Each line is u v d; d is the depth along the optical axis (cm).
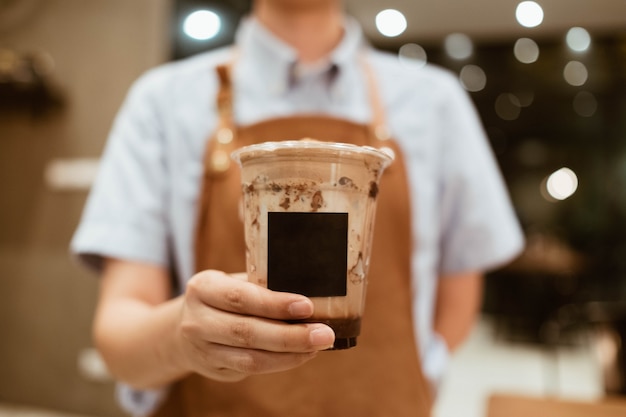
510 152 920
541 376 479
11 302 326
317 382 95
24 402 323
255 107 111
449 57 639
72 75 325
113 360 83
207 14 345
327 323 56
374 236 100
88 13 325
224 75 106
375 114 109
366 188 60
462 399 417
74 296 319
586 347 559
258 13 120
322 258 56
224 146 102
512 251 120
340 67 112
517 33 542
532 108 808
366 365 96
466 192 118
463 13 502
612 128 810
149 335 72
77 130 323
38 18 330
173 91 114
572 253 680
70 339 318
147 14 318
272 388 95
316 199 56
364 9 496
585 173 848
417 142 114
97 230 102
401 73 120
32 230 326
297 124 102
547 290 673
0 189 330
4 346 326
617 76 663
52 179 324
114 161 110
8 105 330
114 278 102
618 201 792
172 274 113
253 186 58
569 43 563
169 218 109
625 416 131
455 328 122
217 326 55
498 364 524
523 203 902
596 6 460
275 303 53
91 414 313
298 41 115
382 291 99
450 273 124
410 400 96
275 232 57
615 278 745
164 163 111
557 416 130
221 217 100
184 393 98
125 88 319
